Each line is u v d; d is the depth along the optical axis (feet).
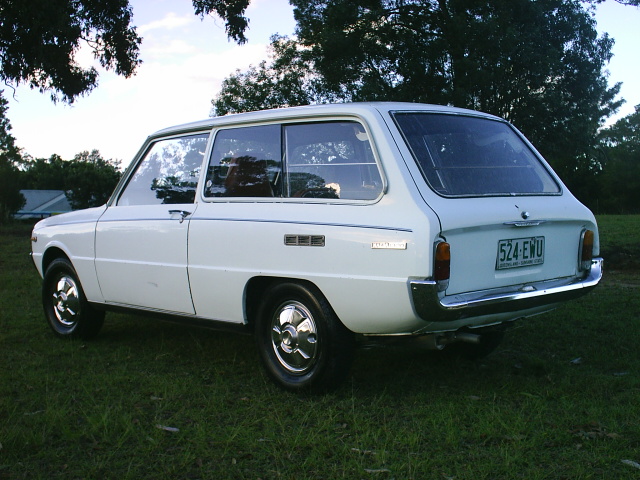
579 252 15.66
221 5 71.20
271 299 14.73
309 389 14.21
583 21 97.71
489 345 17.02
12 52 64.85
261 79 127.95
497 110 96.58
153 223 17.15
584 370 16.01
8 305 25.90
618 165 195.31
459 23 89.81
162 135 18.21
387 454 11.10
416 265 12.33
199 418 13.08
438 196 13.09
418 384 15.20
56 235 20.38
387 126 13.74
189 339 20.07
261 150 15.62
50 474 10.77
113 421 12.84
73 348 19.04
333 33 98.17
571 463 10.72
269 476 10.59
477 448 11.41
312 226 13.85
